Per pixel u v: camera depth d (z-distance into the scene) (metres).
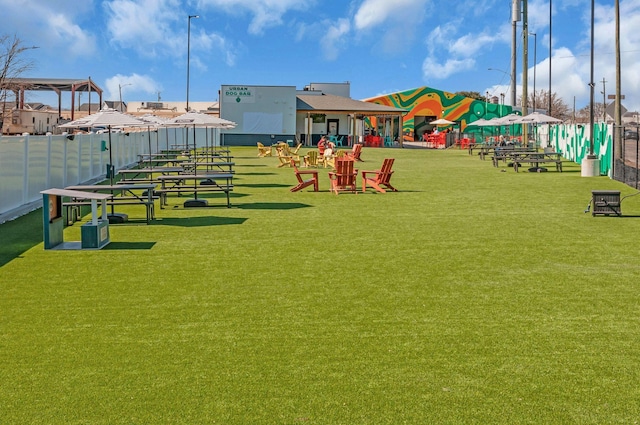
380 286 8.07
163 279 8.45
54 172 18.19
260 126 58.34
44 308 7.14
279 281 8.34
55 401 4.80
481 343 5.99
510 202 16.69
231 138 58.44
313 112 59.09
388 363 5.50
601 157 26.53
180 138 53.38
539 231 12.12
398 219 13.73
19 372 5.35
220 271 8.90
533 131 58.75
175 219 13.86
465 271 8.88
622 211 14.81
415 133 74.69
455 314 6.89
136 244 10.89
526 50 43.22
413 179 23.95
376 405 4.70
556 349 5.82
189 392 4.95
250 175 26.11
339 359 5.60
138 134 34.62
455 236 11.60
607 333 6.26
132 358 5.65
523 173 26.88
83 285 8.12
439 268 9.06
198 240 11.27
